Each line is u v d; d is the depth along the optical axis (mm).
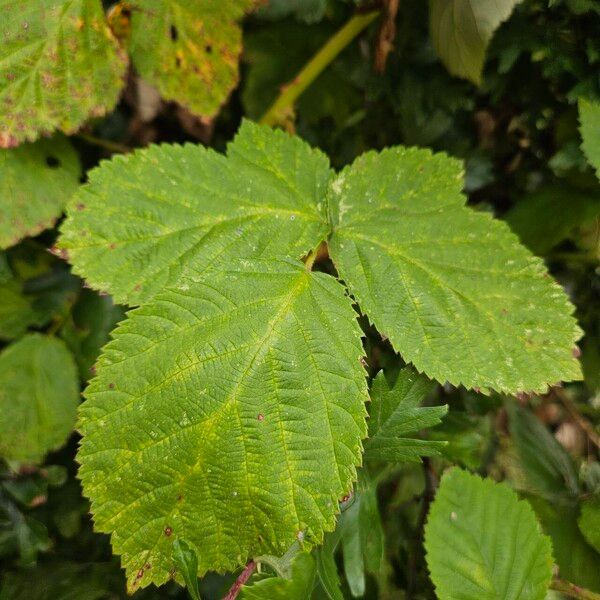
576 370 214
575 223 267
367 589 266
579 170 265
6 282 278
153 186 222
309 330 208
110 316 277
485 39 236
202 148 229
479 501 220
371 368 260
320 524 199
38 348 274
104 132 307
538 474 279
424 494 257
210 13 243
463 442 252
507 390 211
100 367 201
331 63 292
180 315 205
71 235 216
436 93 281
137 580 200
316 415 202
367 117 298
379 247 225
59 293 280
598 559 249
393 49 280
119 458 199
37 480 263
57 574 248
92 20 233
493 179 288
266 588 191
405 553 271
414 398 222
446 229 227
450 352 214
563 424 300
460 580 213
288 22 293
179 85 256
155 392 201
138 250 217
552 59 256
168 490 200
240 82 310
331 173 236
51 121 234
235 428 201
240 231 222
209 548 201
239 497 201
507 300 219
